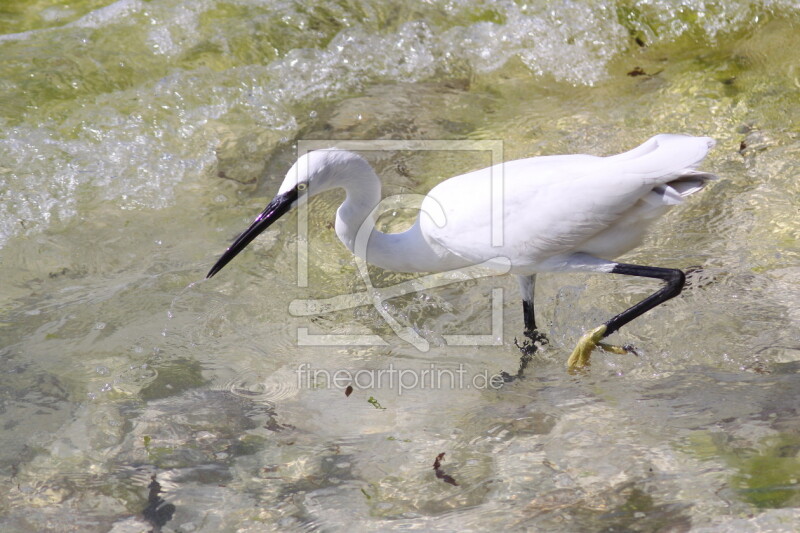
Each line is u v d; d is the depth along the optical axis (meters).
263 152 10.32
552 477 5.85
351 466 6.12
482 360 7.45
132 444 6.37
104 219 9.25
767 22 12.12
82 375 7.17
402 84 11.62
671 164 6.62
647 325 7.66
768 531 5.11
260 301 8.19
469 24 12.45
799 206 8.77
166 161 10.10
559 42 12.17
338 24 12.24
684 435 6.14
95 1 12.34
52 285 8.33
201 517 5.66
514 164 7.38
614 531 5.28
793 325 7.38
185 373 7.22
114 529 5.59
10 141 10.05
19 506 5.78
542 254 7.10
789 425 6.10
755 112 10.34
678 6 12.40
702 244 8.48
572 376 7.18
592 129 10.38
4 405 6.79
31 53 11.29
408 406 6.82
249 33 11.91
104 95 10.85
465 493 5.77
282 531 5.52
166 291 8.26
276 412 6.75
